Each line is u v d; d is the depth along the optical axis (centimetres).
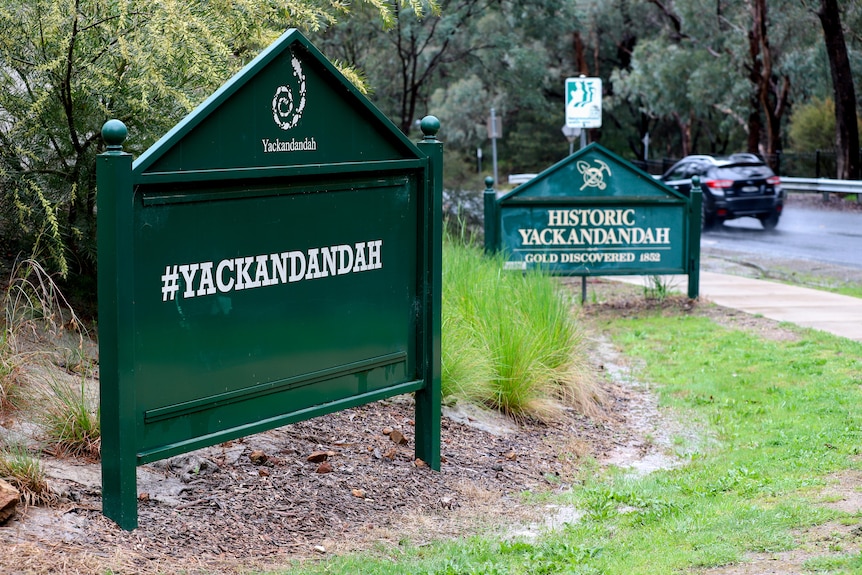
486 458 684
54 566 405
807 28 3334
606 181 1320
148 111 716
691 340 1111
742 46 3581
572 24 2894
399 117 2608
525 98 2972
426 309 618
